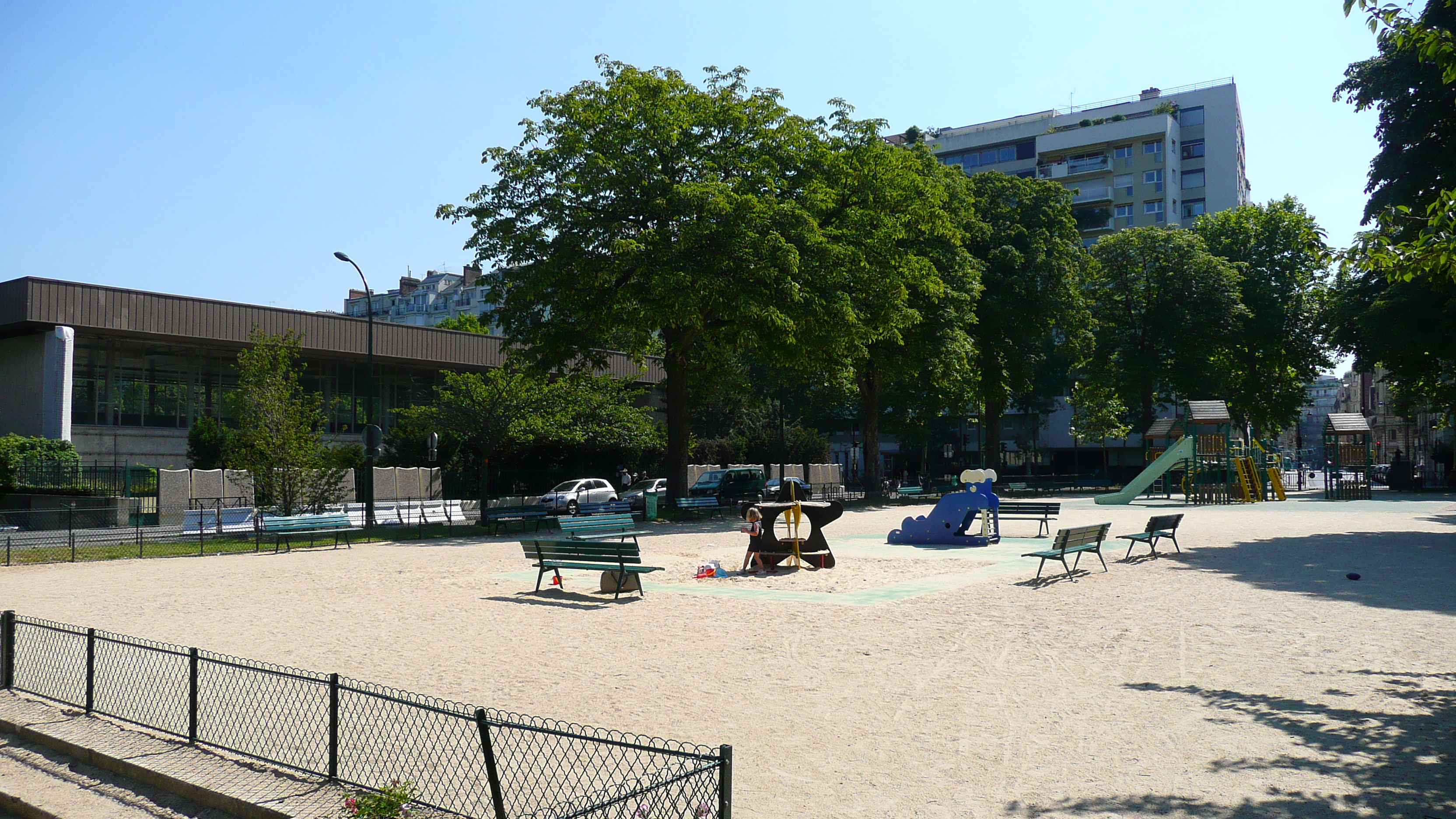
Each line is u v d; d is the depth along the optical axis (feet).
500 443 111.86
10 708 25.94
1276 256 186.70
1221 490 138.21
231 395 92.17
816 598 46.32
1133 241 181.06
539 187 97.66
